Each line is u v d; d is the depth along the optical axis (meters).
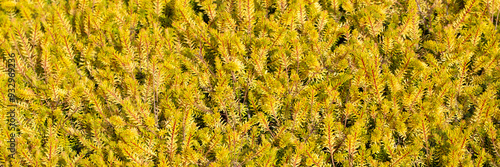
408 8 2.21
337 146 1.91
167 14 2.53
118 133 1.81
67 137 2.06
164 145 1.81
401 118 1.88
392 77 1.91
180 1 2.30
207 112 2.06
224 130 2.01
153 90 2.00
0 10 2.69
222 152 1.65
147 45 2.09
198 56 2.14
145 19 2.42
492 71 2.09
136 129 1.93
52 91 1.98
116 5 2.51
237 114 2.09
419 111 1.97
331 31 2.23
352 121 2.02
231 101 2.02
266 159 1.71
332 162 1.84
